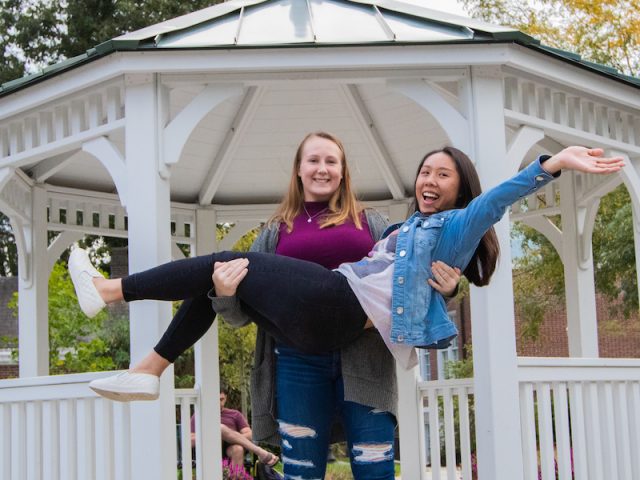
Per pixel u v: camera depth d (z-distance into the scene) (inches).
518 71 169.3
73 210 255.0
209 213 277.1
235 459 283.7
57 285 451.2
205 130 238.7
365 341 125.8
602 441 184.7
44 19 669.9
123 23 641.0
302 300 114.9
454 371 570.3
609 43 449.7
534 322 458.3
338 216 128.7
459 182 125.3
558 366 175.6
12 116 183.2
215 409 256.2
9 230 781.3
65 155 227.1
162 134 160.7
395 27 166.9
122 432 158.9
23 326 236.1
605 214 413.1
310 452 124.9
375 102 233.1
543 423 173.0
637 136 205.5
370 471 124.3
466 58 160.4
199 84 163.2
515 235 450.6
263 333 132.7
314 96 230.5
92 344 427.8
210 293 118.1
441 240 116.4
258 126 243.8
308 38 159.3
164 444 153.0
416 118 236.7
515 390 159.5
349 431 126.5
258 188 277.0
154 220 157.6
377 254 120.6
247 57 158.2
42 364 235.9
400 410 246.1
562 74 173.6
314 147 130.5
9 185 224.7
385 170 261.4
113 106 167.0
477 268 126.1
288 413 125.7
